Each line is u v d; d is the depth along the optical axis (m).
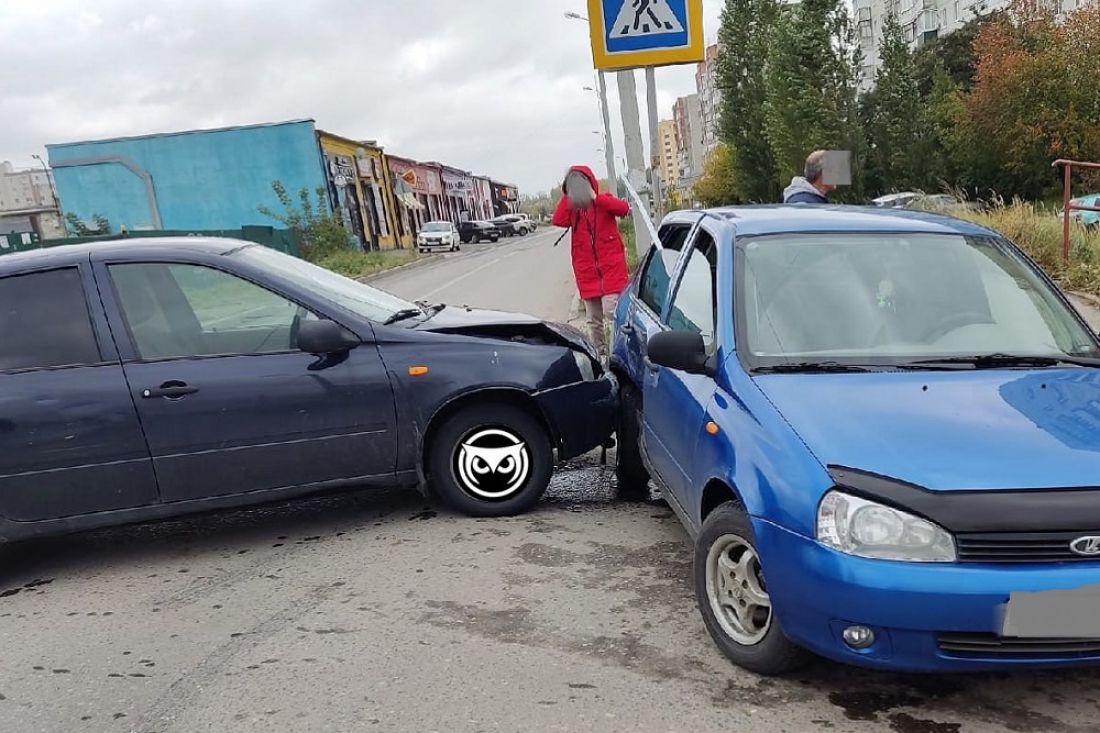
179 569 4.43
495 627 3.53
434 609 3.73
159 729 2.96
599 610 3.63
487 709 2.94
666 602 3.67
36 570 4.60
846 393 3.12
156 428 4.28
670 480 3.97
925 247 3.93
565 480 5.52
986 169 35.44
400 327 4.68
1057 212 14.18
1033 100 32.44
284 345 4.46
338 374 4.45
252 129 39.69
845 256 3.87
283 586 4.09
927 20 70.75
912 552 2.54
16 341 4.31
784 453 2.85
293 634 3.59
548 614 3.62
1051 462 2.65
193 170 39.94
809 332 3.54
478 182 88.94
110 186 39.84
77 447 4.23
